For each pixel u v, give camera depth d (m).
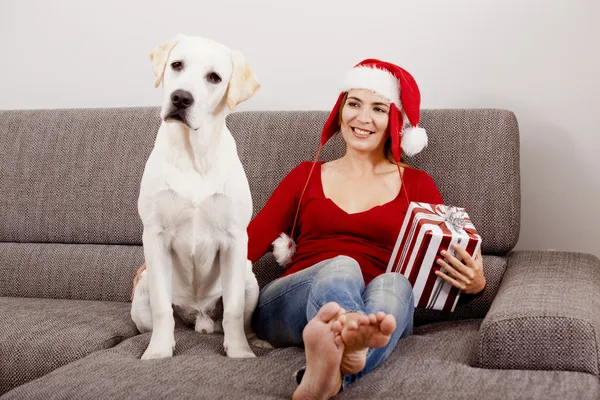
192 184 1.76
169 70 1.74
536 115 2.46
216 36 2.75
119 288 2.32
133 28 2.83
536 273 1.91
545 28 2.43
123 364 1.57
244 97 1.76
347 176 2.05
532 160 2.47
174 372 1.51
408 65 2.55
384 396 1.38
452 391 1.38
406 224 1.84
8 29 2.98
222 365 1.57
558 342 1.49
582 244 2.44
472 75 2.50
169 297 1.75
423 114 2.25
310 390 1.35
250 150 2.31
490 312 1.61
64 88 2.93
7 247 2.48
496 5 2.47
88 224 2.42
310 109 2.66
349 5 2.60
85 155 2.46
